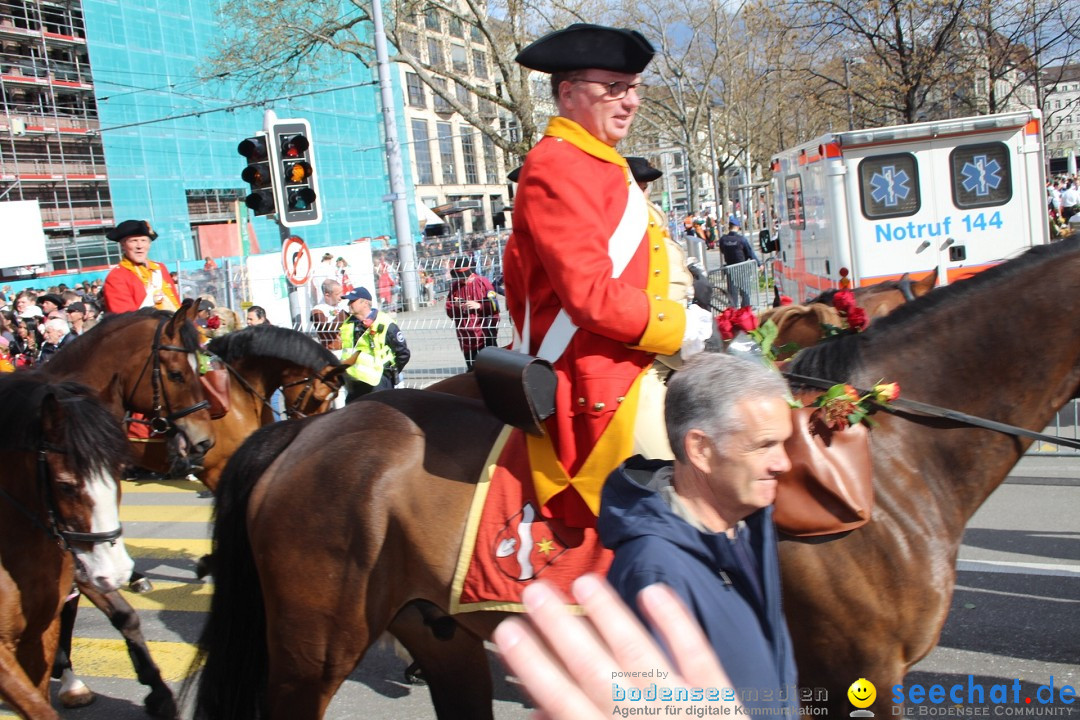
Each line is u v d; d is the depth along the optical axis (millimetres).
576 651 1146
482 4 21562
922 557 2707
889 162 10570
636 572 1788
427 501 2918
